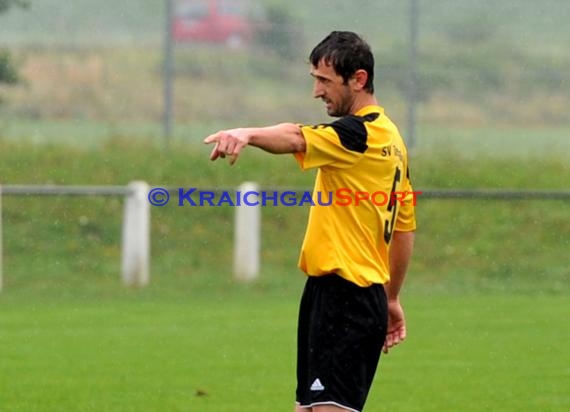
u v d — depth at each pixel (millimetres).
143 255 56219
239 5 80312
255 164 70000
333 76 21266
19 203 65250
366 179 21031
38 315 48875
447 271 60969
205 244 63188
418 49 79062
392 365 38562
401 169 21938
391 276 23000
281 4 81125
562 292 57156
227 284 57250
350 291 21062
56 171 67750
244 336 43875
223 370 37500
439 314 49750
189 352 40625
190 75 79125
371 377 21578
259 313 49594
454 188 68438
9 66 77188
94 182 67125
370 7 81875
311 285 21500
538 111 79312
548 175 70250
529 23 83375
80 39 80375
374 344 21359
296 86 79188
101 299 53531
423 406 32562
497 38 82562
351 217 21062
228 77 79250
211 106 77375
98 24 81125
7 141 70750
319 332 21109
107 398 33375
